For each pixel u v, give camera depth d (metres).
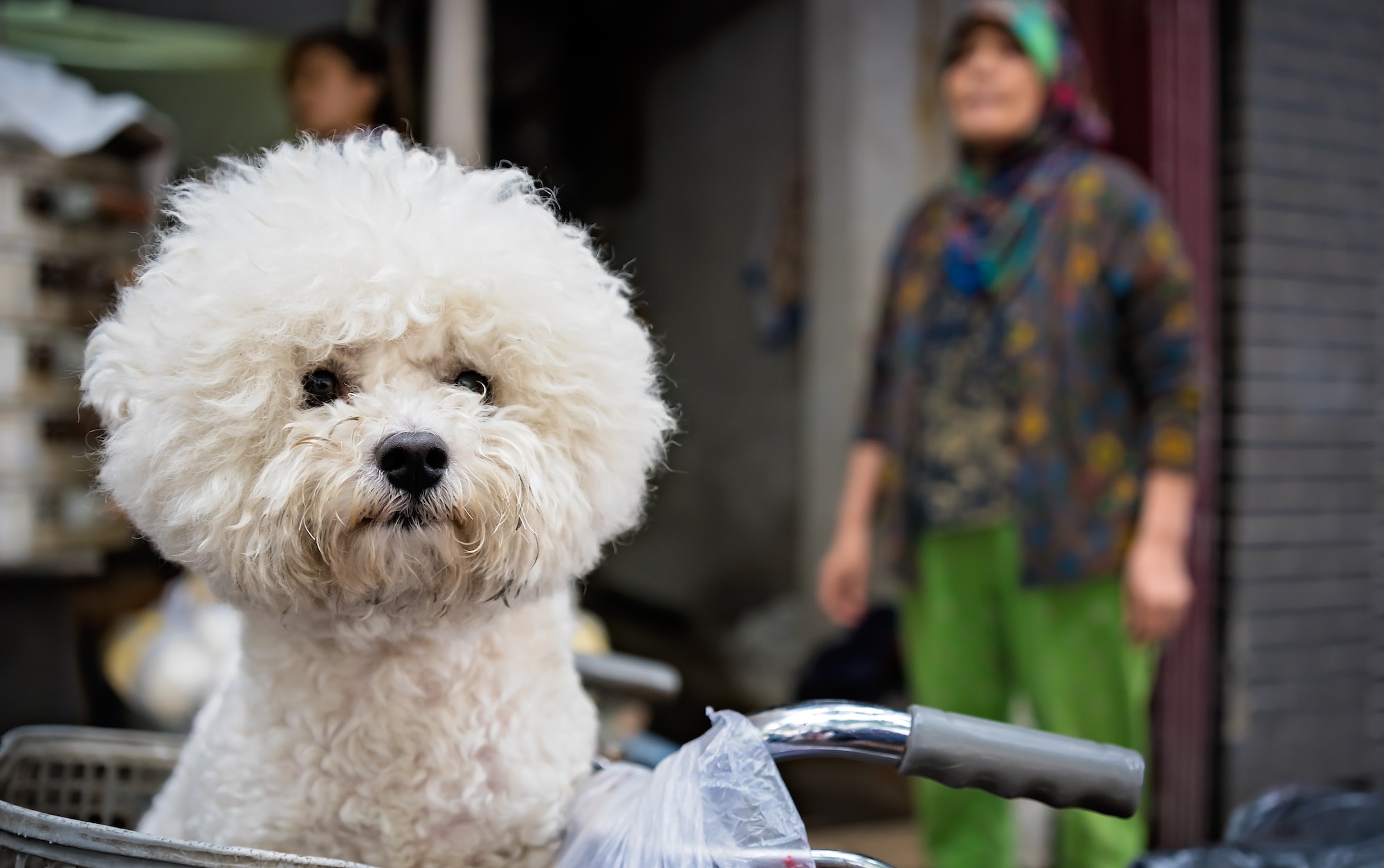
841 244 4.13
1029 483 2.18
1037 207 2.27
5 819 0.84
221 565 0.98
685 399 5.71
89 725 2.32
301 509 0.95
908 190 4.11
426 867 1.00
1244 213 2.97
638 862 0.89
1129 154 2.96
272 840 0.99
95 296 2.04
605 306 1.13
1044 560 2.17
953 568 2.38
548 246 1.10
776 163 4.76
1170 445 2.14
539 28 5.70
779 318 4.67
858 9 4.01
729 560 5.30
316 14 3.25
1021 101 2.38
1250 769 3.00
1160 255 2.18
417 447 0.95
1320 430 3.07
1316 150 3.04
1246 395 2.99
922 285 2.43
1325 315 3.07
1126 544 2.19
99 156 2.07
